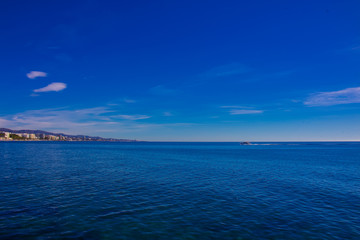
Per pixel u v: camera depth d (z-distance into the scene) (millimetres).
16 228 13266
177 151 116750
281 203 19734
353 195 22812
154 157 72250
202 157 74312
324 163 56312
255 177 33469
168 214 16406
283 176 34750
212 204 19109
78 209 17078
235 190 24516
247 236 12953
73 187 24719
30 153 81750
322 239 12750
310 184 28391
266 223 14992
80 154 81938
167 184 27250
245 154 94250
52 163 49219
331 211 17672
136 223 14570
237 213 16891
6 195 20688
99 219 15117
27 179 29000
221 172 38375
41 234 12578
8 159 56625
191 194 22469
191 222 14930
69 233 12820
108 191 23094
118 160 59562
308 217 16266
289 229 14078
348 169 44219
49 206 17656
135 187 25266
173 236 12781
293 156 83000
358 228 14367
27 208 17016
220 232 13438
